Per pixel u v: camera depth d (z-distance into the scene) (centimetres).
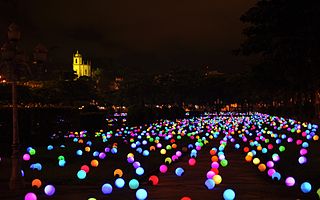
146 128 4612
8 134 2438
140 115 4997
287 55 2691
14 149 1395
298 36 2470
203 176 1720
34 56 1415
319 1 2316
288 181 1395
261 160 2183
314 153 2423
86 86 8900
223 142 2838
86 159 2245
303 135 3494
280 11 2508
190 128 4625
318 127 4166
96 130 3944
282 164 1984
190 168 1973
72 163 2072
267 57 3794
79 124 3653
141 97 11750
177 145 3159
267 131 4034
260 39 3030
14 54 1377
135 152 2628
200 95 12150
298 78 3438
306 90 4547
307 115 5800
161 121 5734
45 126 2842
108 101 11725
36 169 1816
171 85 11800
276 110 8638
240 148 2938
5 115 2436
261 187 1448
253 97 11362
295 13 2462
